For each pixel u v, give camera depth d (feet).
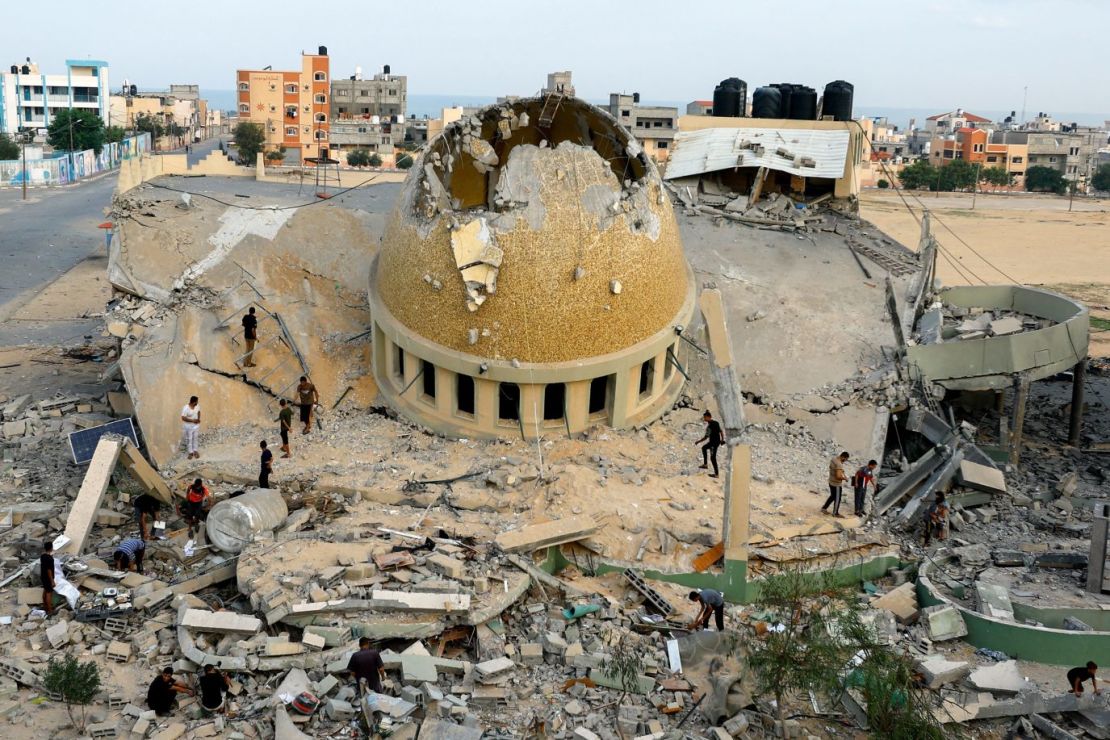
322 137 400.26
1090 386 127.03
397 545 66.08
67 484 82.74
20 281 173.68
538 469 76.74
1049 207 407.44
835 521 73.46
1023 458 97.91
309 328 97.19
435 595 59.88
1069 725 56.29
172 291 97.40
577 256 78.69
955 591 68.59
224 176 148.15
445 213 80.28
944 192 470.80
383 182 140.15
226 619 59.00
